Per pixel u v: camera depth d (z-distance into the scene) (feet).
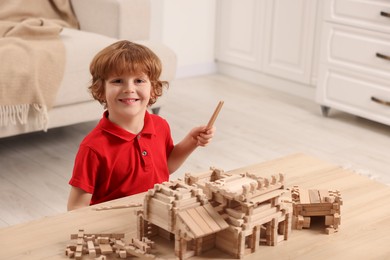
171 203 4.20
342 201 4.99
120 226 4.75
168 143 6.11
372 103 11.49
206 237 4.35
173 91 13.80
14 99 8.94
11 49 9.12
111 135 5.49
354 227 4.90
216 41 15.42
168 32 14.56
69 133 10.90
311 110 12.83
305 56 13.47
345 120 12.25
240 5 14.61
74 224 4.76
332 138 11.24
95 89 5.34
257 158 10.16
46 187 8.78
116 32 10.97
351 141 11.13
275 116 12.36
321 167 6.02
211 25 15.21
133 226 4.75
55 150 10.12
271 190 4.44
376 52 11.23
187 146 6.01
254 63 14.62
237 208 4.40
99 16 11.15
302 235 4.73
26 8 11.06
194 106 12.75
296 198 4.94
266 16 14.08
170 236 4.50
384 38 11.07
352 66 11.68
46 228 4.68
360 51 11.50
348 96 11.88
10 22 10.36
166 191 4.26
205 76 15.28
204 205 4.28
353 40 11.57
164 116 12.01
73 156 9.93
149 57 5.10
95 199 5.70
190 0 14.66
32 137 10.64
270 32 14.08
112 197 5.65
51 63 9.27
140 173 5.60
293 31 13.58
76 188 5.46
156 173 5.75
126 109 5.14
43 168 9.42
